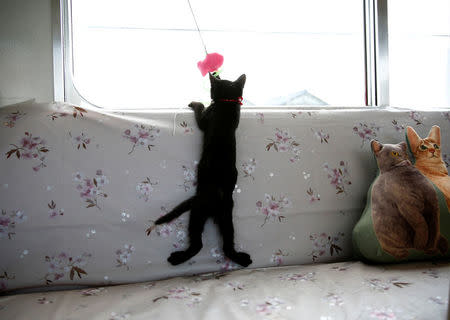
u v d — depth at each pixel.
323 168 1.08
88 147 0.94
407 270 0.88
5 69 1.13
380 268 0.90
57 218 0.89
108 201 0.93
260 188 1.03
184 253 0.90
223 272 0.96
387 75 1.42
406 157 1.01
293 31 1.39
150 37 1.28
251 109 1.22
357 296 0.73
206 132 0.98
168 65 1.30
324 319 0.64
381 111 1.20
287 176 1.05
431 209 0.90
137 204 0.95
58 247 0.88
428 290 0.74
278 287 0.81
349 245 1.07
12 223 0.86
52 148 0.92
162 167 0.98
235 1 1.34
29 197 0.88
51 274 0.87
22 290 0.87
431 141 1.03
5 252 0.85
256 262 1.00
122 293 0.82
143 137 0.99
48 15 1.16
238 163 1.03
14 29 1.14
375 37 1.41
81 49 1.23
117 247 0.92
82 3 1.23
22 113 0.94
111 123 0.98
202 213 0.92
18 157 0.89
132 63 1.27
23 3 1.14
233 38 1.34
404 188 0.92
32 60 1.15
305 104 1.41
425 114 1.21
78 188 0.92
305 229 1.04
